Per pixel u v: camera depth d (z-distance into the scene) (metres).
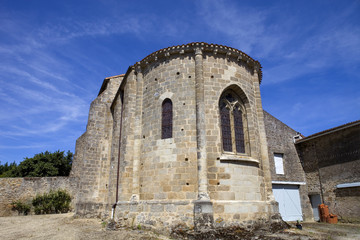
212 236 11.96
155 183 14.55
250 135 16.12
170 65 16.23
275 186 22.58
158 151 14.99
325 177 22.81
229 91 16.53
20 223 19.02
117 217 14.76
